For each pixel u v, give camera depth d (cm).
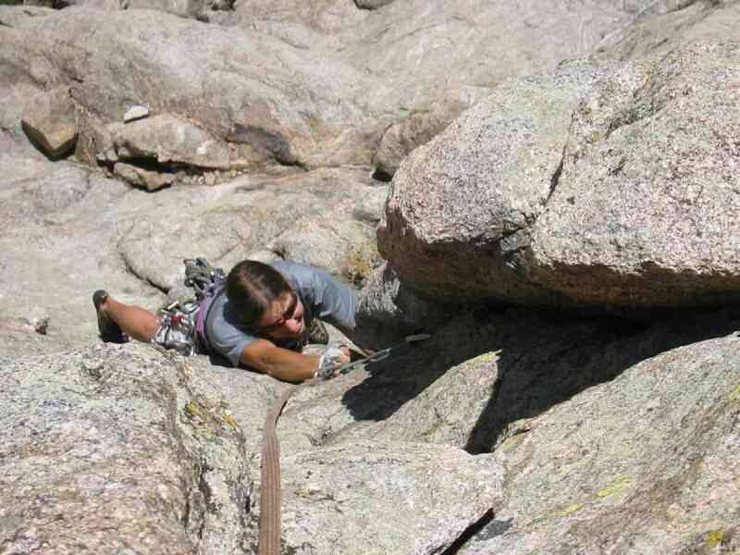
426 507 339
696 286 394
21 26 1122
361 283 826
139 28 1074
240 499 327
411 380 535
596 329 478
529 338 495
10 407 318
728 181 383
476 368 473
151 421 321
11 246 912
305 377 602
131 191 1012
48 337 754
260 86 1030
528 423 404
